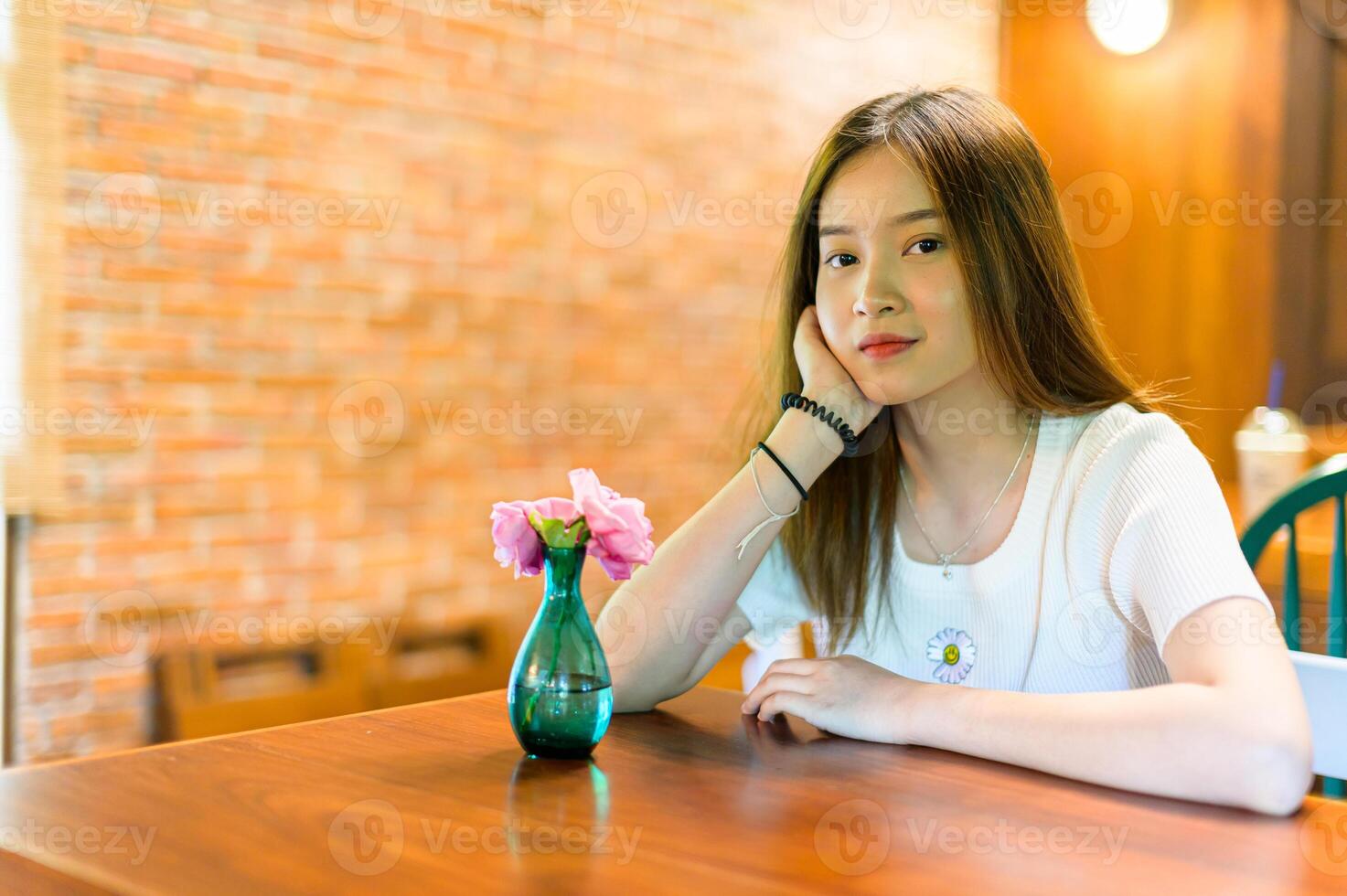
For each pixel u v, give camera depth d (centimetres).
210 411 312
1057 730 95
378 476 345
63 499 288
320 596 334
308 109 325
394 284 346
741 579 120
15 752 284
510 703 100
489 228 366
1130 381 128
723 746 103
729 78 425
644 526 100
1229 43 415
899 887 71
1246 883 73
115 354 295
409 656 353
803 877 73
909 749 102
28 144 277
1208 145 421
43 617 287
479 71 361
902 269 117
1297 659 106
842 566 133
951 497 129
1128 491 115
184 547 309
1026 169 123
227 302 313
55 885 75
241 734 107
